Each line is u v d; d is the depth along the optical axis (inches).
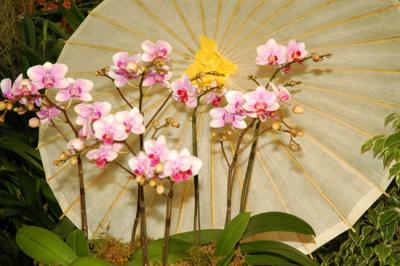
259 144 77.5
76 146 57.9
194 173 56.5
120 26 82.1
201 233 68.6
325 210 74.3
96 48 81.9
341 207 73.7
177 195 78.1
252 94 60.0
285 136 76.8
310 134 76.0
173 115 79.4
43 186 91.9
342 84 76.2
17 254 87.5
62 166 79.9
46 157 80.8
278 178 76.4
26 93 59.7
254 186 76.8
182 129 79.0
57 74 60.8
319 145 75.7
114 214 78.6
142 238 62.7
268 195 76.2
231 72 77.7
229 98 61.3
